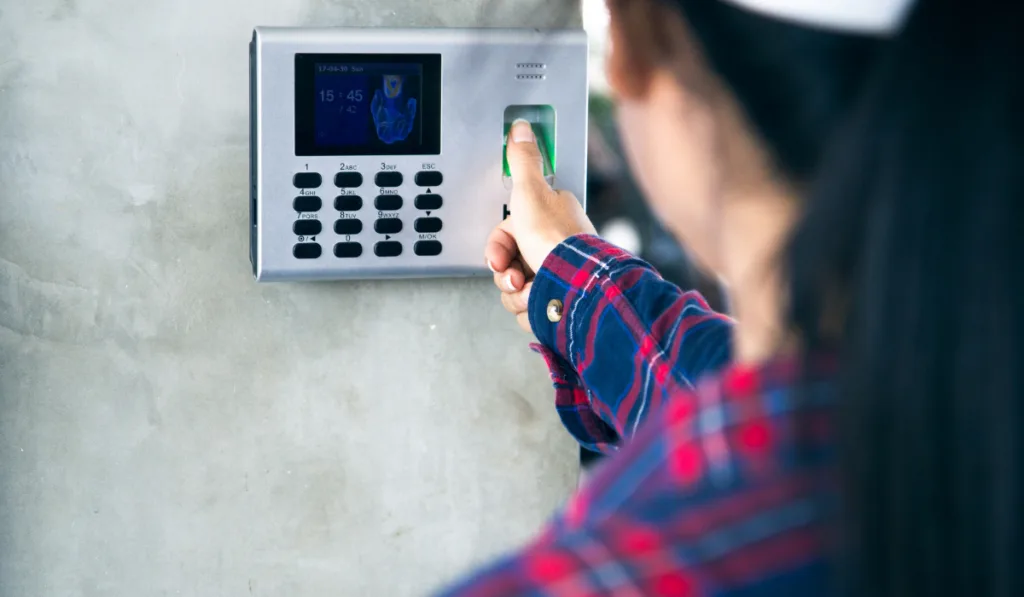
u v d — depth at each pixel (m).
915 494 0.26
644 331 0.61
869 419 0.26
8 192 0.67
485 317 0.76
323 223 0.67
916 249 0.26
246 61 0.69
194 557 0.74
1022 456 0.25
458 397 0.77
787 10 0.30
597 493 0.32
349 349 0.74
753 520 0.29
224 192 0.70
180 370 0.72
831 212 0.27
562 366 0.67
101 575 0.73
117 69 0.67
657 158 0.35
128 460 0.72
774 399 0.30
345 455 0.76
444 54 0.68
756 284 0.33
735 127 0.32
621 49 0.34
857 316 0.27
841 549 0.27
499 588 0.30
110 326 0.70
